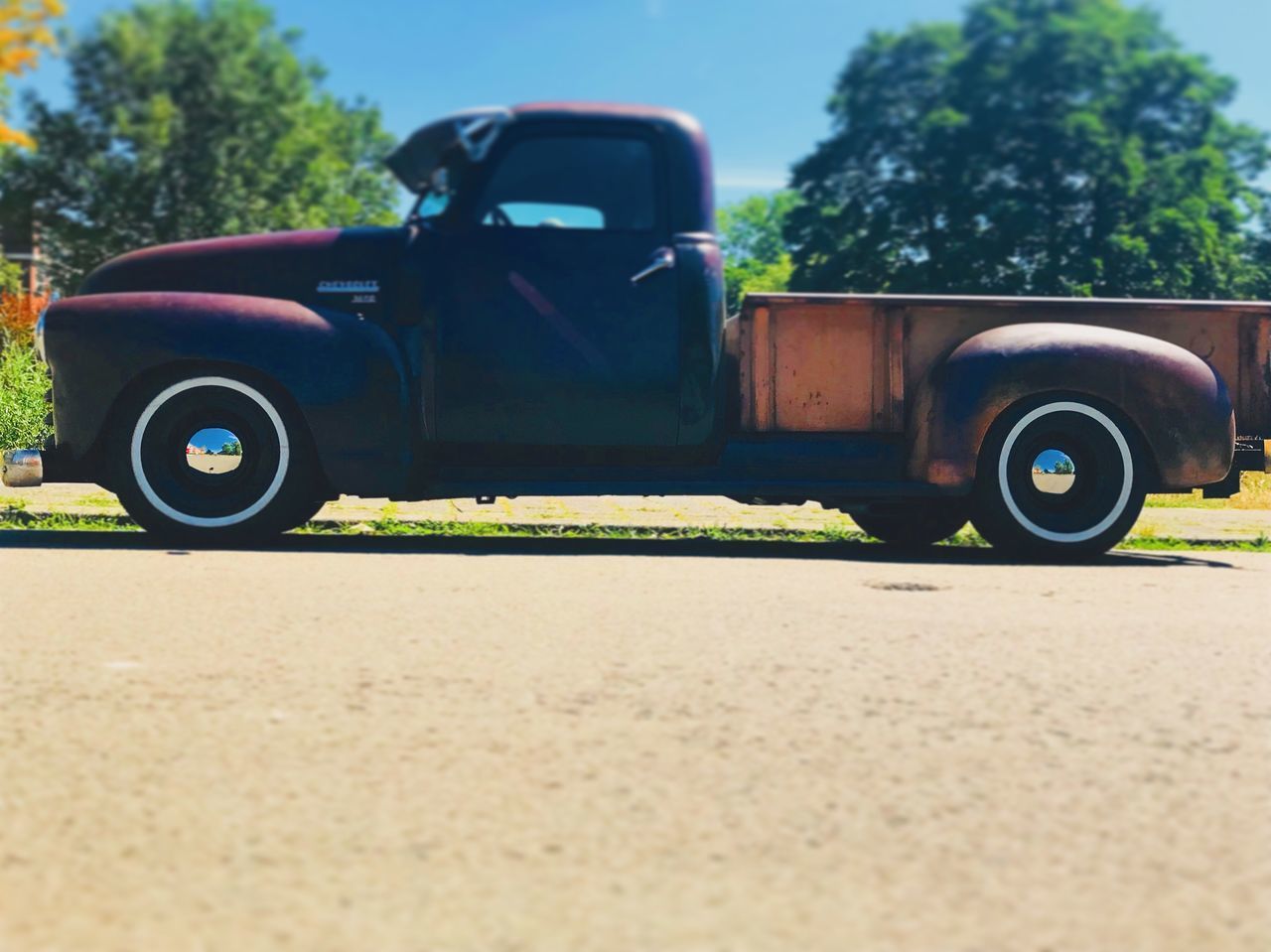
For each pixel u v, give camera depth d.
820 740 2.81
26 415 9.80
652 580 5.21
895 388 6.53
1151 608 4.75
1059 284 33.72
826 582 5.27
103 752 2.65
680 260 6.43
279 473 6.26
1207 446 6.41
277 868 2.04
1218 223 34.78
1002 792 2.47
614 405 6.38
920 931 1.83
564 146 6.52
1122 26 22.83
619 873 2.04
